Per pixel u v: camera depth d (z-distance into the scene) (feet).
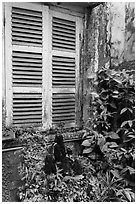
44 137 6.80
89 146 7.73
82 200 6.26
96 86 7.95
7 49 6.35
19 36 6.58
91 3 7.57
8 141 6.27
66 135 7.49
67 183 6.24
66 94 7.72
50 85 7.28
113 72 7.54
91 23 8.06
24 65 6.69
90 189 6.53
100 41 8.11
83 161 7.34
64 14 7.51
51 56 7.27
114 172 6.99
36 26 6.87
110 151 7.23
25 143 6.53
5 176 6.19
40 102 7.06
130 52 7.75
